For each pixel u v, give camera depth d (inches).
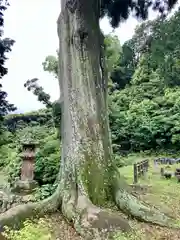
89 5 221.0
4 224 159.5
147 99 812.0
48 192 231.6
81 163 196.5
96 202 190.1
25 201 225.6
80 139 202.1
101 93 218.8
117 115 509.4
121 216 178.7
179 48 660.7
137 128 742.5
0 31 604.7
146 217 181.3
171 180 380.2
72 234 162.7
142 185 325.1
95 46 221.1
